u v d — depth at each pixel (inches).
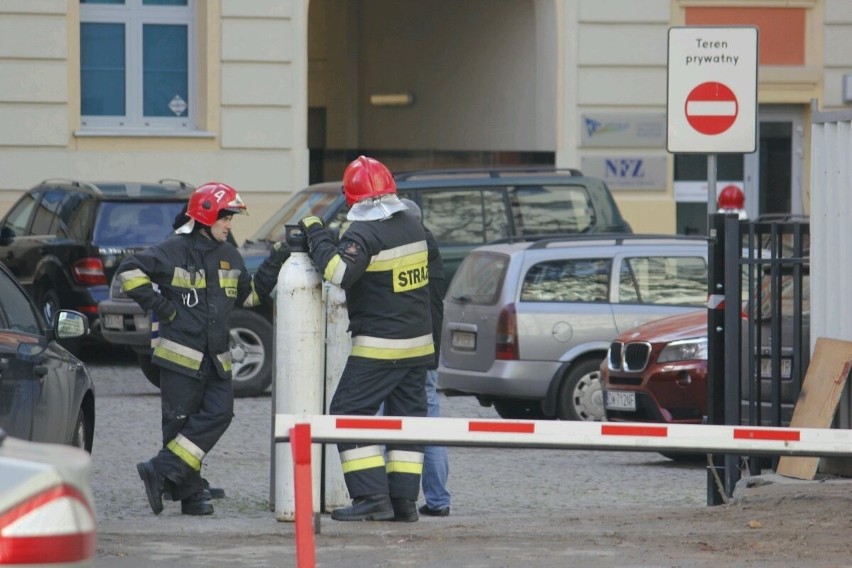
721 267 971.9
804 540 813.9
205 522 915.4
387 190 874.8
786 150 2425.0
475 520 925.8
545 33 2322.8
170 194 1759.4
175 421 922.1
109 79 2247.8
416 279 882.1
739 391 965.2
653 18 2316.7
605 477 1161.4
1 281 897.5
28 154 2175.2
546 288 1387.8
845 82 2394.2
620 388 1252.5
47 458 443.2
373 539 834.2
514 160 2365.9
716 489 984.3
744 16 2365.9
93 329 1697.8
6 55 2162.9
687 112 1041.5
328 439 695.7
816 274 979.9
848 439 696.4
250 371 1577.3
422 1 2714.1
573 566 759.1
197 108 2256.4
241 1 2214.6
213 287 922.1
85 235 1710.1
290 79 2230.6
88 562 431.8
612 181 2310.5
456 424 694.5
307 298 901.8
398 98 2790.4
